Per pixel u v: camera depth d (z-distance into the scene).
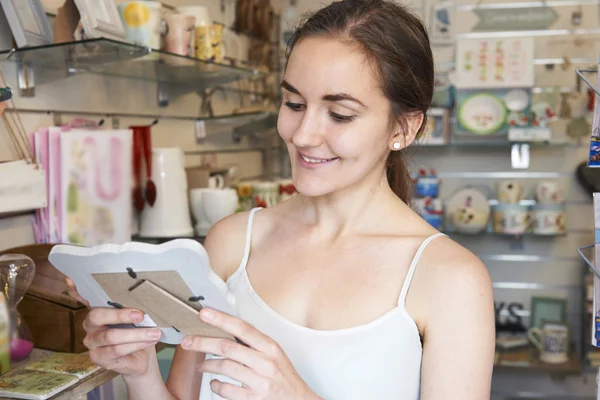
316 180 1.04
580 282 3.38
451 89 3.26
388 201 1.15
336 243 1.13
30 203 1.59
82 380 1.26
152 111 2.27
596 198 1.29
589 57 3.27
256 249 1.20
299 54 1.02
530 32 3.32
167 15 1.88
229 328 0.88
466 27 3.38
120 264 0.85
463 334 1.00
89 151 1.76
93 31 1.56
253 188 2.54
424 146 3.35
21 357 1.33
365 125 1.02
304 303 1.10
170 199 1.98
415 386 1.06
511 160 3.40
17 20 1.49
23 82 1.66
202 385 1.17
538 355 3.26
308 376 1.05
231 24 2.88
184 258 0.81
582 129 3.18
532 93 3.20
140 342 1.00
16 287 1.31
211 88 2.63
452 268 1.02
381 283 1.07
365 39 1.00
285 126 1.06
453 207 3.27
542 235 3.27
